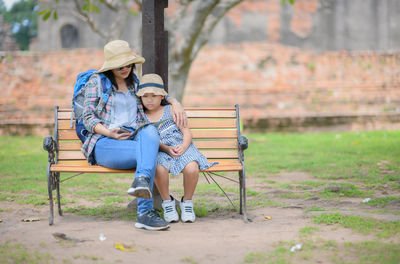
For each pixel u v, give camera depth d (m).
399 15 20.50
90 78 4.14
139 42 10.78
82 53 15.05
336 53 15.55
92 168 3.90
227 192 5.52
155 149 3.78
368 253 3.07
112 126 4.05
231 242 3.41
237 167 4.05
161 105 4.38
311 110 15.00
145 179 3.58
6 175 6.71
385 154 8.37
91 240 3.45
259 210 4.53
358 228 3.65
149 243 3.39
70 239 3.49
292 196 5.14
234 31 19.48
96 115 4.07
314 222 3.93
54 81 14.62
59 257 3.05
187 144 4.07
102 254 3.12
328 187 5.39
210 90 15.54
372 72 15.13
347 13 20.36
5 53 14.57
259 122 13.43
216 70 15.77
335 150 9.14
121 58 4.02
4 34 18.39
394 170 6.76
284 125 13.47
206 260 3.02
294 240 3.40
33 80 14.53
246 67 15.74
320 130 13.59
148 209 3.83
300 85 15.30
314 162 7.70
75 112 4.16
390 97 14.92
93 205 4.87
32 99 14.31
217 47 16.02
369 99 14.96
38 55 14.83
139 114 4.20
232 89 15.48
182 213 4.07
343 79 15.21
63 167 3.92
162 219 3.83
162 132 4.18
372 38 20.58
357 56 15.35
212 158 4.41
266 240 3.45
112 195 5.45
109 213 4.46
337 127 13.65
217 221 4.09
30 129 13.06
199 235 3.61
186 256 3.09
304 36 20.00
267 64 15.73
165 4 4.89
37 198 5.12
